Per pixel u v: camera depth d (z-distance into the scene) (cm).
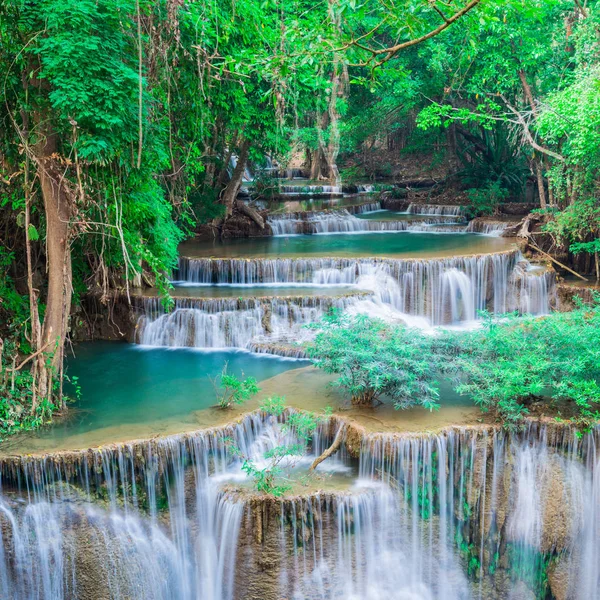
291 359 1436
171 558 1012
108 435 1055
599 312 1240
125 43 1038
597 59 1894
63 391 1267
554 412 1056
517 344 1128
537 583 1041
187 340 1547
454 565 1020
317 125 2852
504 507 1022
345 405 1130
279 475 1010
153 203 1349
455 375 1158
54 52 955
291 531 930
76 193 1084
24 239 1398
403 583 994
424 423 1043
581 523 1023
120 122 993
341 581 957
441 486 1003
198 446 1030
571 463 1016
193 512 1023
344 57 773
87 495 976
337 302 1596
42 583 979
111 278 1546
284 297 1577
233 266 1850
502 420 1041
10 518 965
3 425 1077
